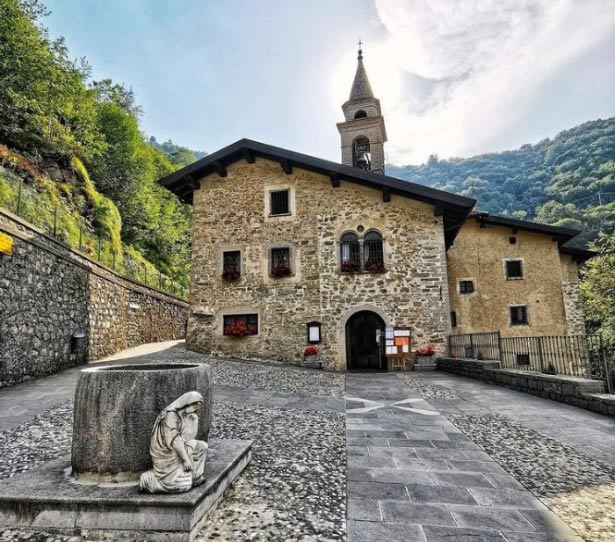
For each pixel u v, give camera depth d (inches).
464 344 424.8
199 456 92.7
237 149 498.9
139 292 570.6
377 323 518.3
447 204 450.0
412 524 91.6
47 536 83.4
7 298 270.5
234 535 84.9
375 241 472.7
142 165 925.8
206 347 480.4
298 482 114.6
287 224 491.5
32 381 288.4
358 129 644.1
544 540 85.2
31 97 501.7
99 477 93.6
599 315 767.1
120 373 96.9
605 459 138.1
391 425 184.9
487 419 197.2
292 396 257.3
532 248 610.2
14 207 382.9
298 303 471.2
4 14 469.1
